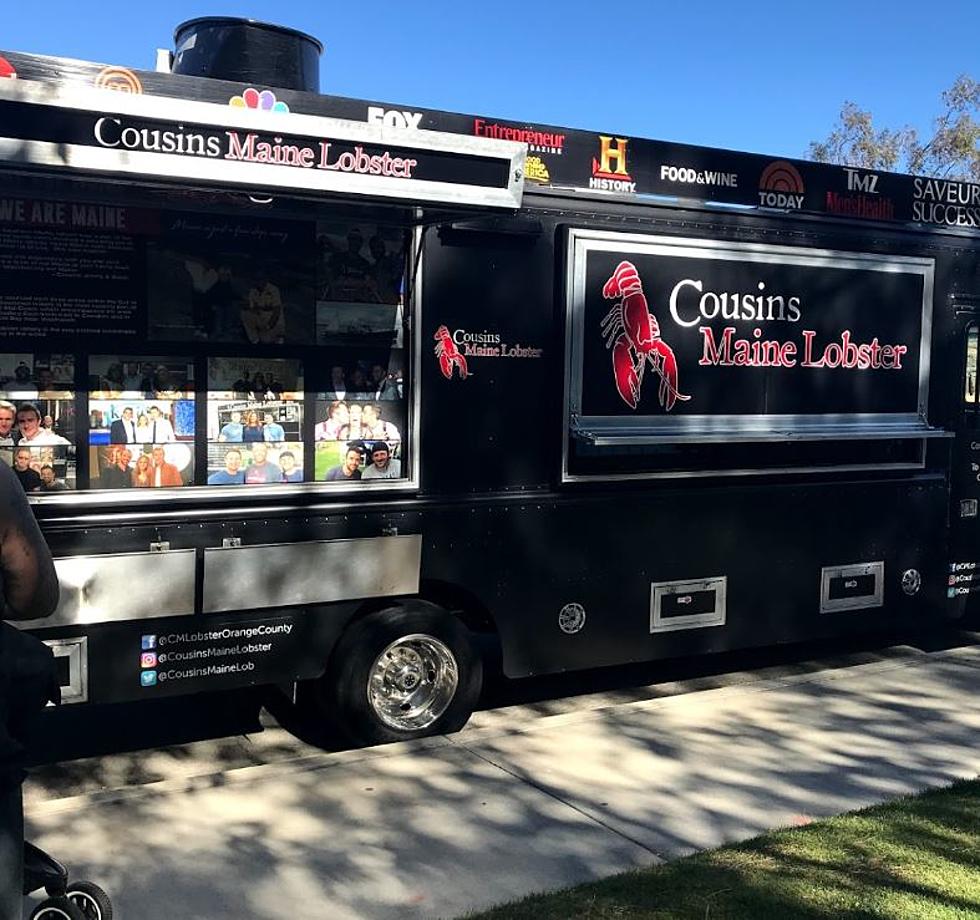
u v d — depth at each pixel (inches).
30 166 141.3
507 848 154.7
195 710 231.8
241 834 158.6
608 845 155.8
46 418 171.9
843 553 256.4
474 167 174.9
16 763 101.3
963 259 270.5
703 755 194.2
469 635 209.3
